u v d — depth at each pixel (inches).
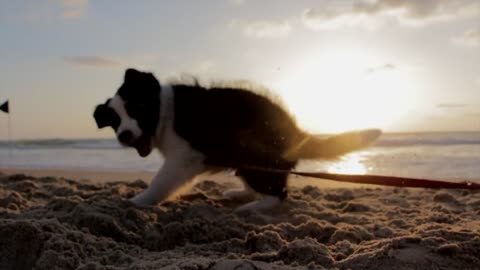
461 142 282.5
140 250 56.6
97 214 62.1
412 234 56.7
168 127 79.9
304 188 106.9
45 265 48.8
